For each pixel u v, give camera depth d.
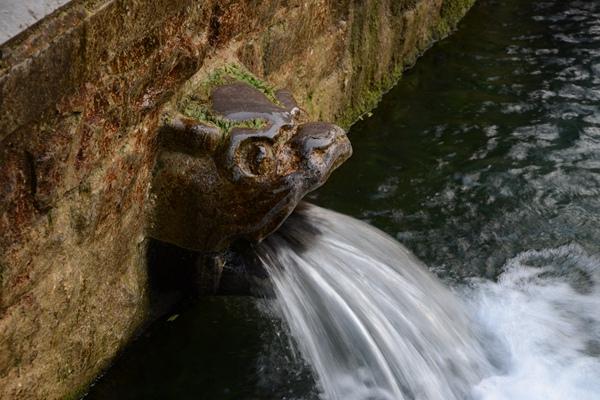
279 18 4.71
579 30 7.39
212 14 3.92
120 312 3.86
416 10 6.59
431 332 4.26
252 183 3.60
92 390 3.87
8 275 2.95
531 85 6.56
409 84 6.57
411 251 4.93
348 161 5.67
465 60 6.91
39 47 2.69
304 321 4.00
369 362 4.07
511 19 7.56
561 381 4.17
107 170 3.35
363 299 4.12
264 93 3.91
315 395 4.04
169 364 4.12
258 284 4.00
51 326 3.33
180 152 3.67
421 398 4.03
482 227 5.13
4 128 2.63
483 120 6.13
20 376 3.24
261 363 4.17
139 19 3.19
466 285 4.72
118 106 3.26
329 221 4.27
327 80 5.61
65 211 3.19
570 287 4.72
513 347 4.34
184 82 3.70
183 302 4.36
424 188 5.45
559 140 5.89
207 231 3.76
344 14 5.60
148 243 3.92
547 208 5.27
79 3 2.86
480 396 4.07
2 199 2.80
